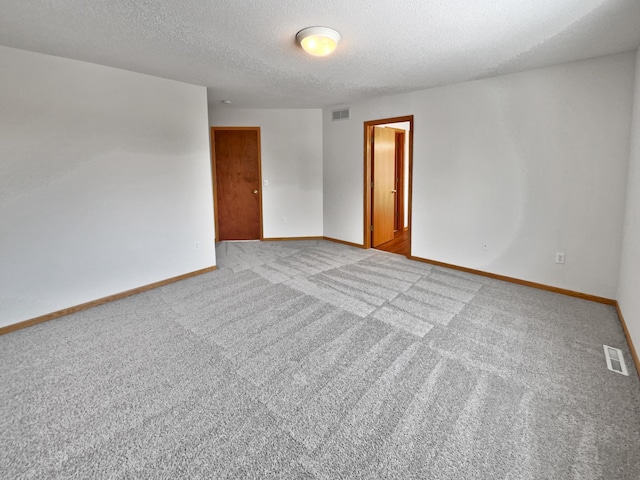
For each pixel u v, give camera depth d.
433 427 1.70
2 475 1.45
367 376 2.11
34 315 2.93
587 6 2.08
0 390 2.00
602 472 1.43
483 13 2.17
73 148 3.05
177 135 3.88
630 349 2.38
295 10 2.13
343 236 5.90
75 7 2.08
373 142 5.30
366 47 2.78
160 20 2.27
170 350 2.45
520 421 1.73
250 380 2.09
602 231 3.15
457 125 4.06
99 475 1.45
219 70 3.41
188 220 4.10
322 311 3.09
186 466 1.49
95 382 2.08
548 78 3.30
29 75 2.77
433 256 4.56
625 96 2.90
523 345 2.46
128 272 3.56
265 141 5.98
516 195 3.66
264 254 5.24
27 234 2.85
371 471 1.46
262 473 1.45
